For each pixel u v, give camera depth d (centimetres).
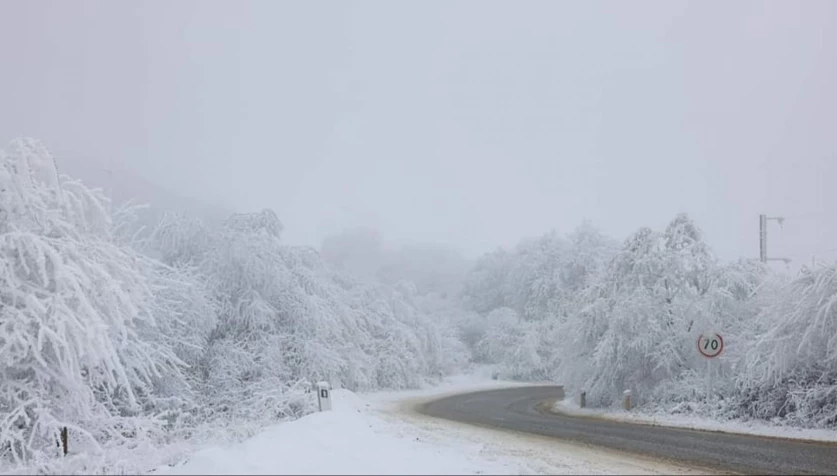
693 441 1513
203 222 2881
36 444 1588
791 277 2128
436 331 5653
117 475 1062
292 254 3334
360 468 944
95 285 1675
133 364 1927
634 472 1036
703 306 2519
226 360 2583
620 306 2688
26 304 1548
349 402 2567
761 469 1078
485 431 1755
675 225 2869
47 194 1708
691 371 2500
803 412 1805
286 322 3009
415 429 1758
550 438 1572
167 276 2467
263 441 1225
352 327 3809
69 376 1535
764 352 2025
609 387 2722
